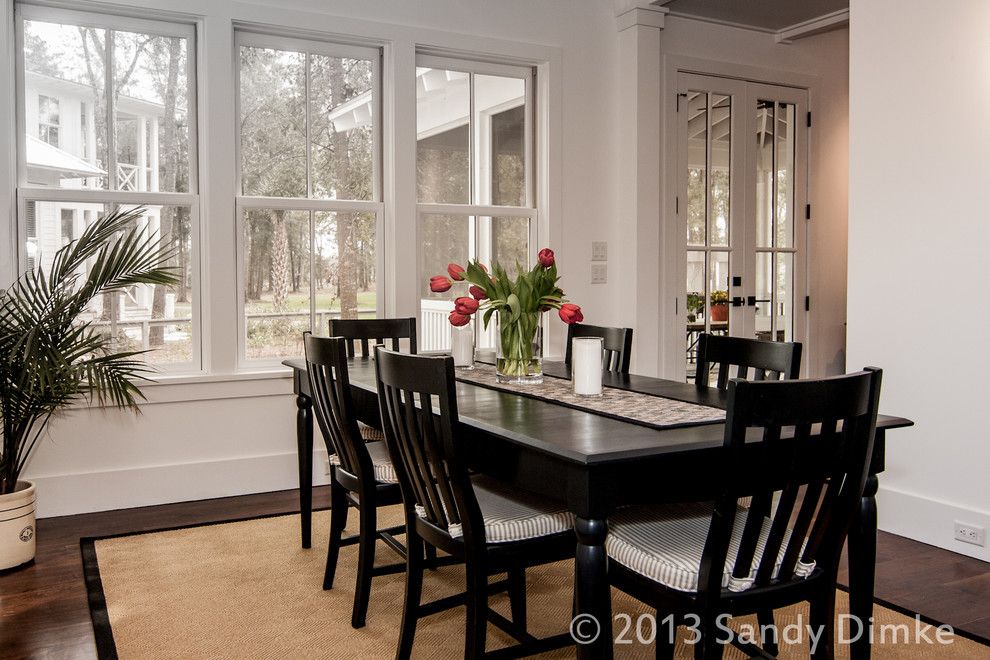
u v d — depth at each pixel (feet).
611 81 15.98
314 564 10.23
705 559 5.48
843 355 18.92
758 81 17.38
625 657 7.71
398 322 12.36
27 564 10.12
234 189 13.03
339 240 14.06
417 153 14.49
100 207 12.44
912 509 11.24
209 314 12.98
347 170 14.07
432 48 14.35
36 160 12.03
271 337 13.64
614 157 16.06
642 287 15.81
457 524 6.66
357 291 14.24
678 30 16.38
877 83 11.53
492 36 14.78
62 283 10.52
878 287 11.60
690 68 16.46
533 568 10.18
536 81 15.60
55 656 7.66
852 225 11.95
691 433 6.20
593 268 15.92
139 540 11.10
